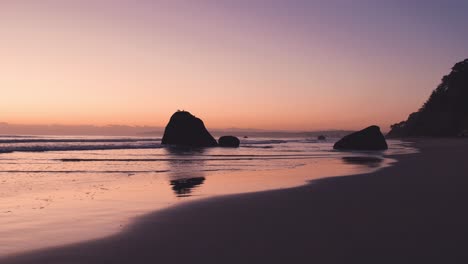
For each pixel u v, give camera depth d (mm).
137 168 23547
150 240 7617
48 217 9836
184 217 9656
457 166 22266
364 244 7023
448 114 103250
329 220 8992
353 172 20297
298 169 22672
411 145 61406
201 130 60062
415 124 113500
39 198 12797
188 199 12422
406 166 22297
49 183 16656
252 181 17141
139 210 10609
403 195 12188
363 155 36594
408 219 8867
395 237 7418
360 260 6219
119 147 48875
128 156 33688
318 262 6188
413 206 10383
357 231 7922
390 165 23031
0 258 6641
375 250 6684
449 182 15156
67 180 17703
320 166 24703
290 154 38625
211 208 10766
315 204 11078
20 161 27375
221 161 29453
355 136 49781
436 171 19359
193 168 23750
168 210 10555
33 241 7648
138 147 50344
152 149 46625
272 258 6422
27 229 8625
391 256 6359
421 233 7648
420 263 6016
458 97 104812
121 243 7445
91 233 8227
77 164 25688
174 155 35719
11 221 9406
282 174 19984
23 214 10219
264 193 13289
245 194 13188
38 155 33438
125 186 15773
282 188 14484
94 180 17781
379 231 7871
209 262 6289
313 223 8742
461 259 6148
